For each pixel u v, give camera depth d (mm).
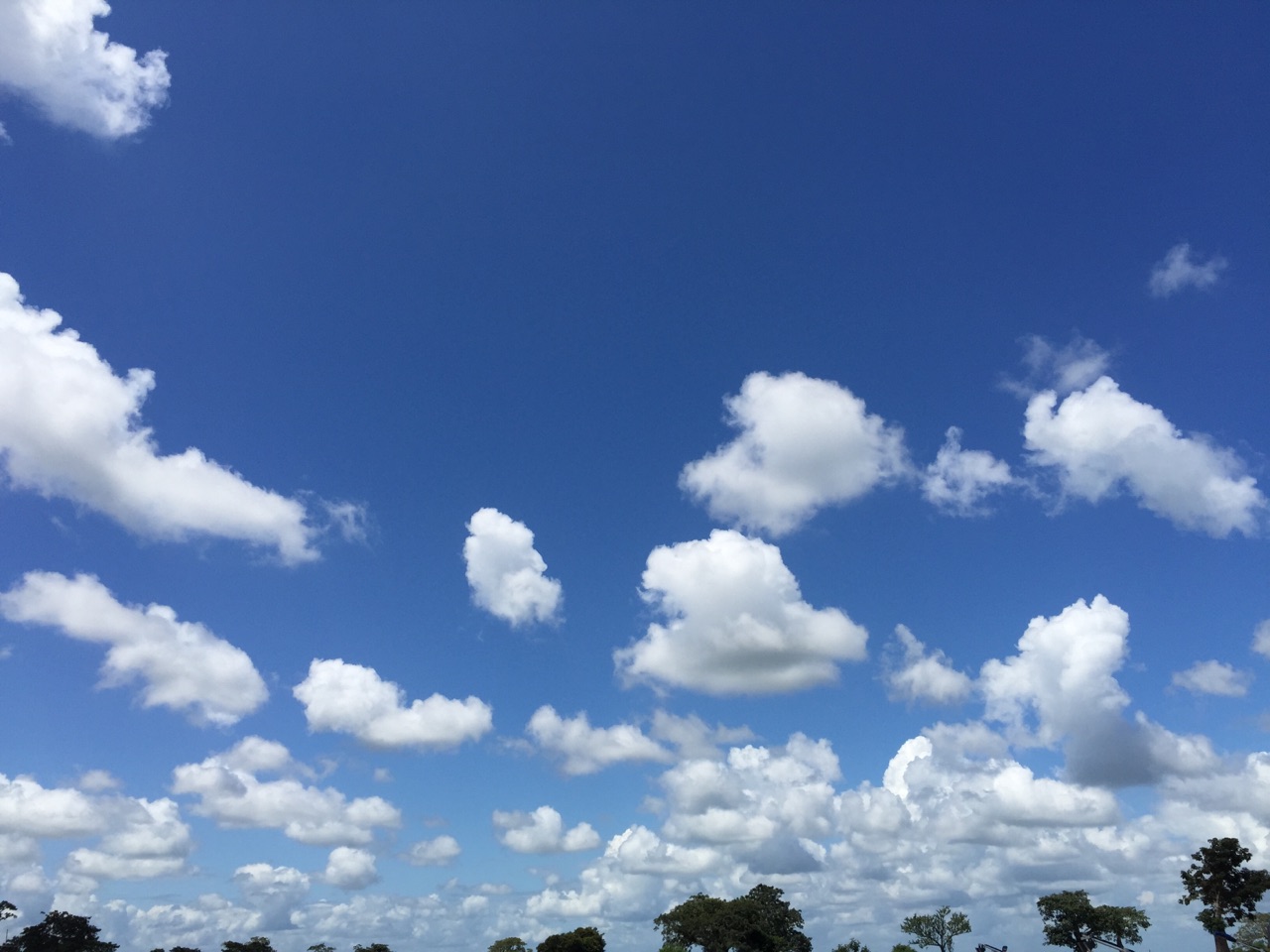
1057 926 134625
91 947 142375
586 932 144750
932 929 158500
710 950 139250
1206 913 111875
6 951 134875
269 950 157250
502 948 156125
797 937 164125
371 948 164375
